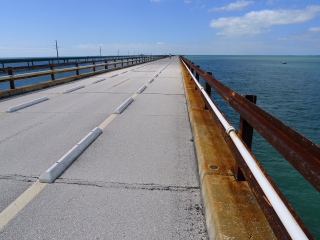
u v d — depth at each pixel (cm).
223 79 5656
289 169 1011
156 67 3200
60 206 277
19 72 3341
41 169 367
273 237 192
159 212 267
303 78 6191
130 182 330
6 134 530
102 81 1571
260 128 202
